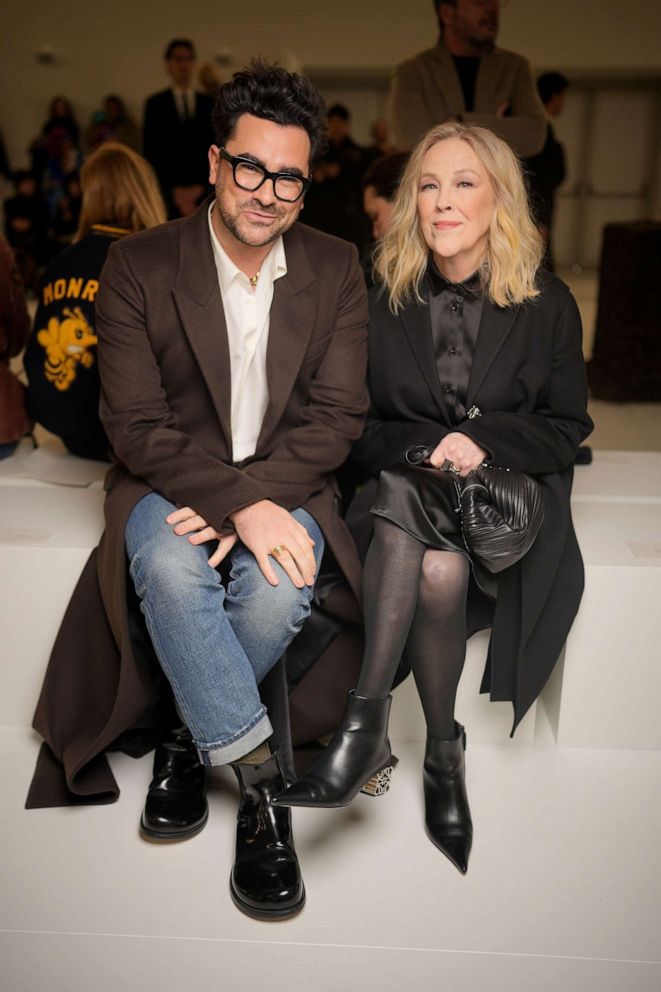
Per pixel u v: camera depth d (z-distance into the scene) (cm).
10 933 161
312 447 184
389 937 161
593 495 246
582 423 202
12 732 215
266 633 174
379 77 979
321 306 187
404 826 187
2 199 992
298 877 168
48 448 275
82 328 236
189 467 176
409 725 213
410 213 193
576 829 188
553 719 217
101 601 196
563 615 195
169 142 531
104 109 934
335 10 951
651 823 190
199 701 166
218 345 181
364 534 196
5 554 204
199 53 962
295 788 162
